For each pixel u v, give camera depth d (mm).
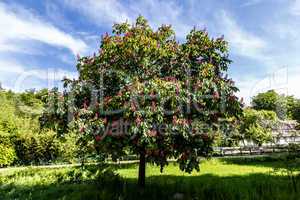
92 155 10180
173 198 8438
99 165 12641
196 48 9445
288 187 8469
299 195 7484
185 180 11688
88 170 12180
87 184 10344
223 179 12125
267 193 7828
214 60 9578
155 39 9719
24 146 23828
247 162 20016
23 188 10289
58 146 23812
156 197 8523
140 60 9055
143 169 9664
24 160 23828
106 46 9219
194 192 8922
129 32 9344
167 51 9320
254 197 7789
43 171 14000
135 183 10156
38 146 23828
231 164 18922
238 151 27672
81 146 9383
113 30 9914
